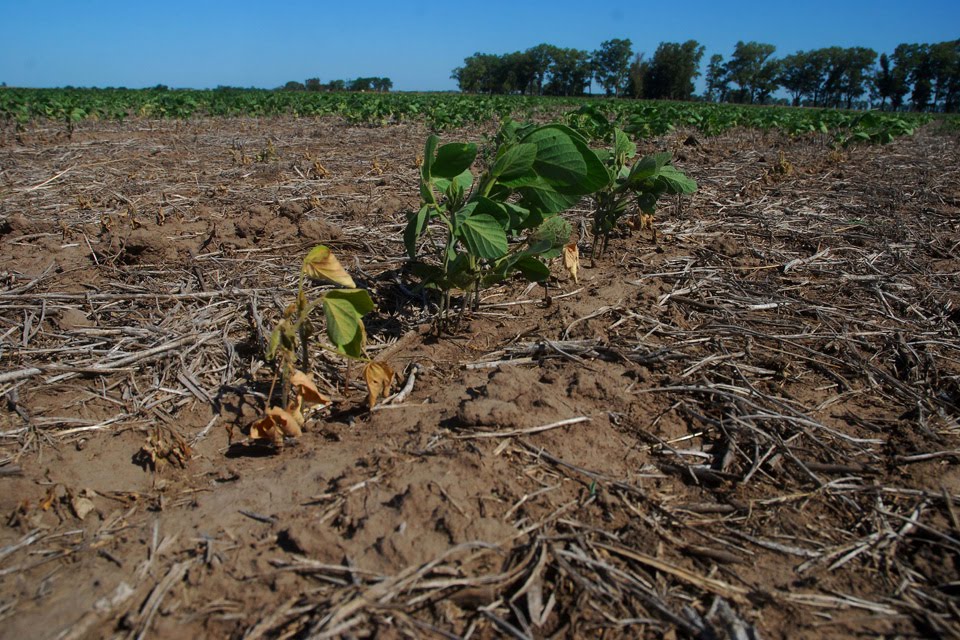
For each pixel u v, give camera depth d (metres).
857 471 2.42
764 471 2.45
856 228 5.97
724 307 3.93
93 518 2.21
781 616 1.81
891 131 12.76
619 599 1.85
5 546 2.07
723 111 21.77
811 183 8.19
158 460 2.44
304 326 2.67
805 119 15.64
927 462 2.48
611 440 2.57
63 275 4.25
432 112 16.64
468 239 3.08
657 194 4.48
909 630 1.77
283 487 2.29
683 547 2.05
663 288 4.27
